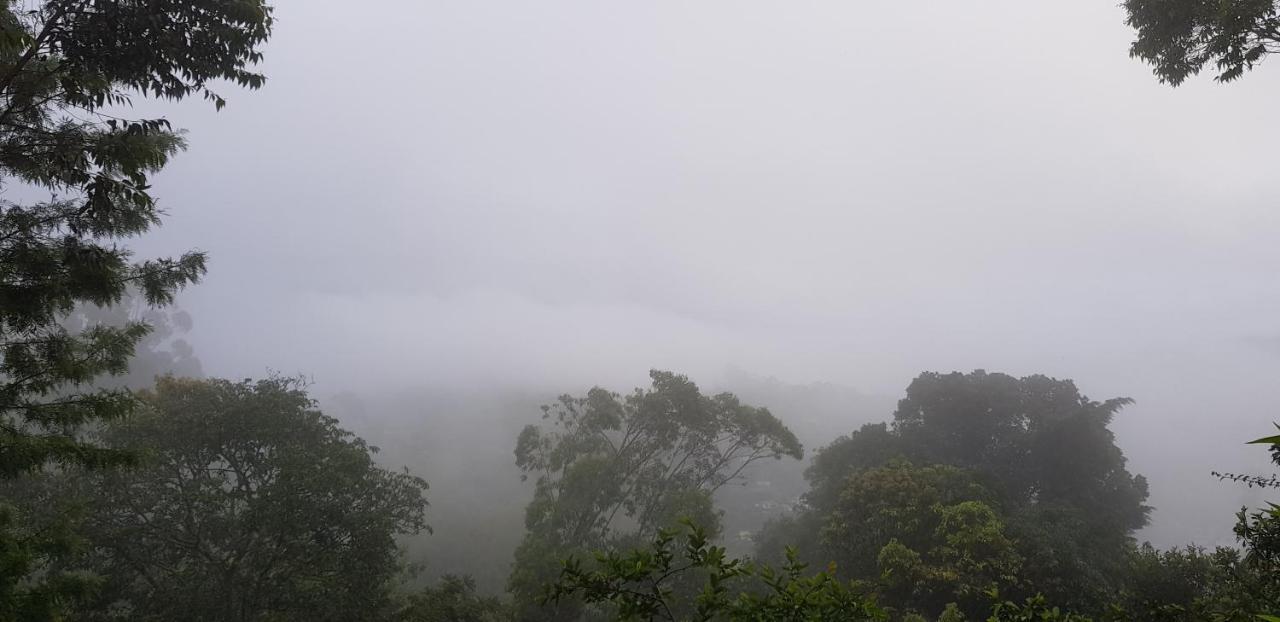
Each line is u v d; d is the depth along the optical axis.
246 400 16.84
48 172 6.84
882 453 28.25
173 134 7.81
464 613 16.23
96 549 14.02
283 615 14.14
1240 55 7.62
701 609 3.53
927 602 17.34
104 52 6.20
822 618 3.59
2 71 6.11
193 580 15.10
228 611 14.95
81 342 8.07
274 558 15.18
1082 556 17.92
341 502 16.36
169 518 15.84
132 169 6.68
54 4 6.03
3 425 7.31
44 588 7.70
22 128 6.40
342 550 15.94
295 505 15.04
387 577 17.52
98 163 6.52
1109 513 27.00
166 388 17.19
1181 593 14.43
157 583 15.38
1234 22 7.27
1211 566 13.47
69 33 6.05
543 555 18.56
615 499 22.56
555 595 3.55
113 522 14.80
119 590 14.62
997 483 22.34
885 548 17.64
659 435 24.73
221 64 6.62
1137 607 9.59
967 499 19.50
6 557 7.20
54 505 13.35
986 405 30.50
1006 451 29.94
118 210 7.74
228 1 6.18
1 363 7.32
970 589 15.95
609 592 3.54
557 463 23.28
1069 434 27.89
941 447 29.88
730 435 25.84
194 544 15.74
